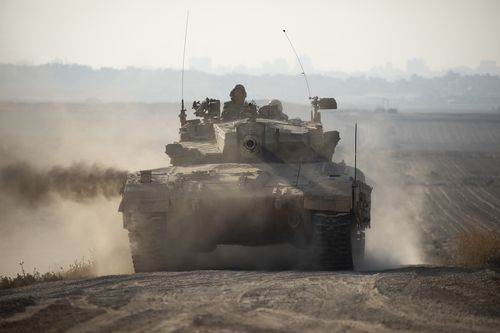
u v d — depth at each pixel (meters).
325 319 33.25
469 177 191.50
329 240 51.16
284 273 45.56
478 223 114.81
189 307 35.59
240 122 67.56
